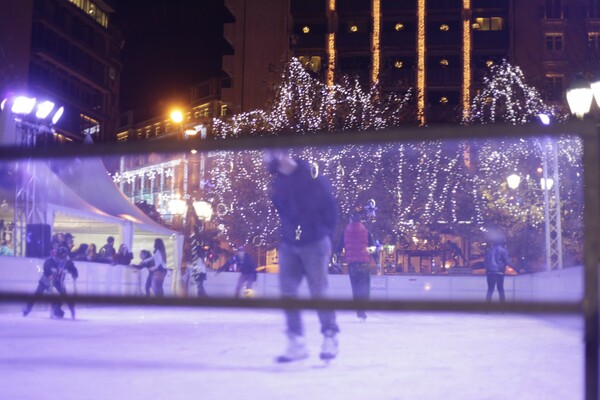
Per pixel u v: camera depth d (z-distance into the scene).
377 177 32.19
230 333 6.13
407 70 63.94
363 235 11.09
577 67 30.84
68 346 4.90
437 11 64.81
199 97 103.44
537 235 28.08
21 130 17.80
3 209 15.78
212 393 3.07
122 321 8.45
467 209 30.23
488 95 42.59
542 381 3.36
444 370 3.75
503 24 64.19
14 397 2.94
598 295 1.75
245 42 65.06
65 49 79.44
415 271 31.81
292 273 4.75
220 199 31.56
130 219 20.09
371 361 4.16
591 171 1.72
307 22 65.50
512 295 18.14
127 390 3.14
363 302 1.85
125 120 119.06
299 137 1.80
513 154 27.39
